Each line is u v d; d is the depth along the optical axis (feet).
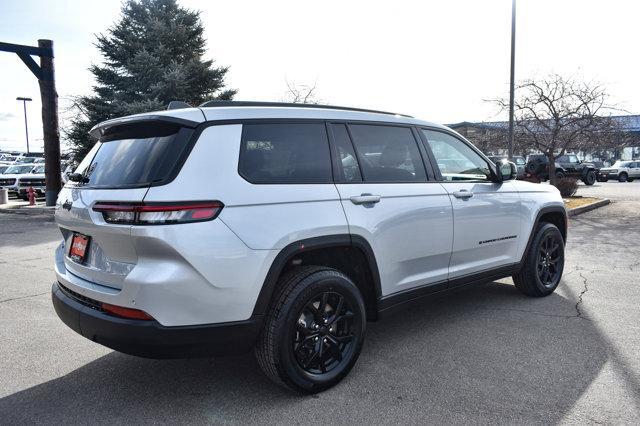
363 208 11.62
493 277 15.80
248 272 9.62
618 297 17.67
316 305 10.79
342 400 10.43
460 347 13.16
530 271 17.11
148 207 8.91
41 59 55.67
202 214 9.25
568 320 15.19
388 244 12.16
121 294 9.23
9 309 17.13
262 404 10.32
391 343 13.53
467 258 14.71
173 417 9.86
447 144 15.01
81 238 10.70
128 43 76.69
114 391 10.98
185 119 9.84
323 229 10.68
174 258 9.01
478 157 15.93
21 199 75.51
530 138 56.54
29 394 10.87
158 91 73.05
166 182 9.16
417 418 9.66
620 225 36.65
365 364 12.18
